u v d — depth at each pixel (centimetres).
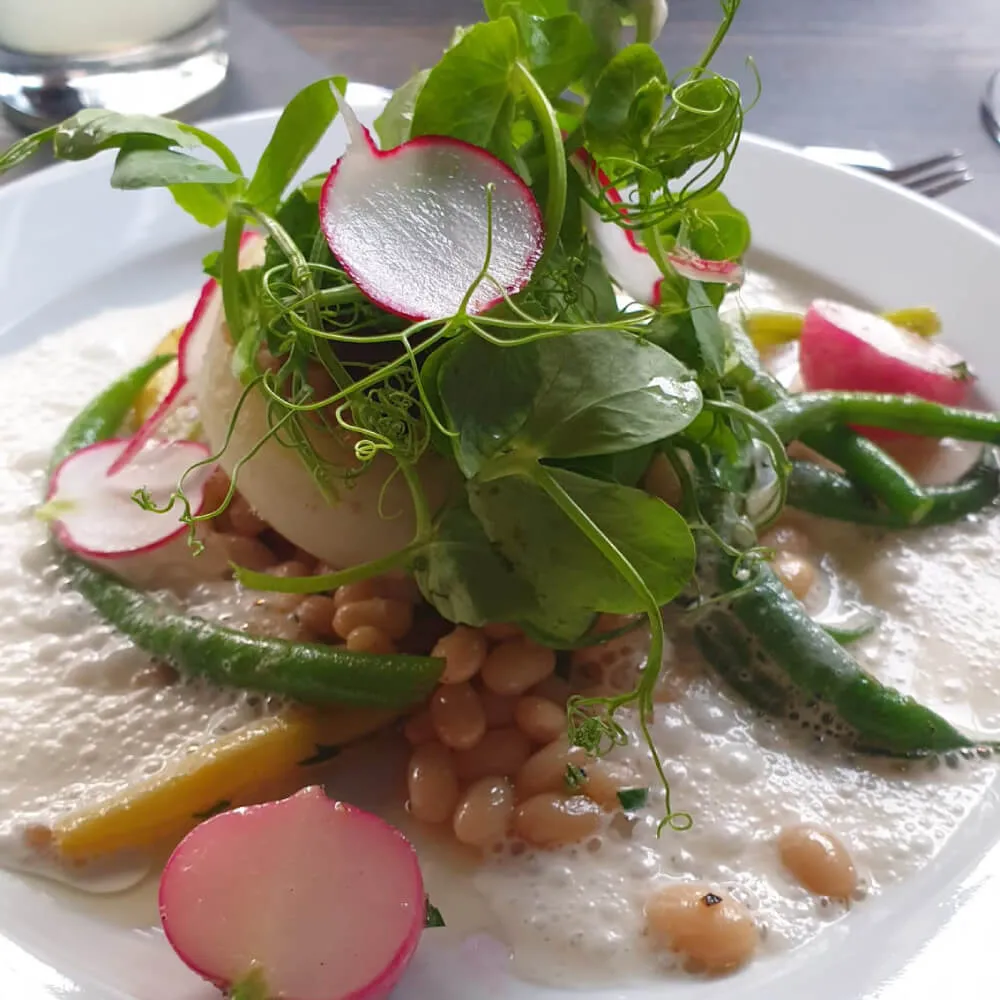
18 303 26
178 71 32
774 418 22
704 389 18
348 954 14
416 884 15
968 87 35
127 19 31
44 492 22
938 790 18
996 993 15
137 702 18
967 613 21
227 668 18
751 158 28
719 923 15
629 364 16
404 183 16
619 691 19
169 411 22
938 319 26
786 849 17
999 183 31
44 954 15
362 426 16
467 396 15
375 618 18
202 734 18
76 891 16
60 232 27
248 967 14
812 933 16
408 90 18
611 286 19
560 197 16
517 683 18
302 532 19
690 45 36
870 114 34
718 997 15
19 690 19
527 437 15
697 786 18
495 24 16
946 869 17
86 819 16
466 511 17
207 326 21
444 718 17
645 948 16
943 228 27
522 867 17
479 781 17
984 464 23
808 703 19
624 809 17
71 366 25
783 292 28
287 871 15
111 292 27
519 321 15
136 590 20
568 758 17
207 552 20
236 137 28
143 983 15
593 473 17
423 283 15
